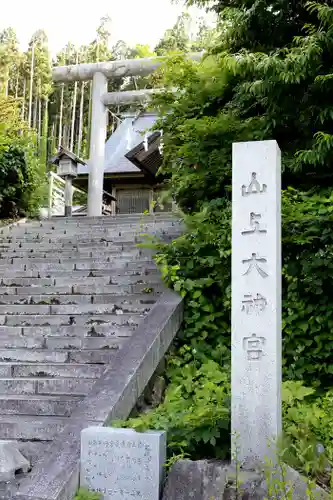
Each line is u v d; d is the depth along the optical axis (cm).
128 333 530
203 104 717
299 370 498
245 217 345
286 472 305
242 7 669
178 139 725
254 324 333
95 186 1469
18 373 482
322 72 588
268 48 669
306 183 629
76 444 346
